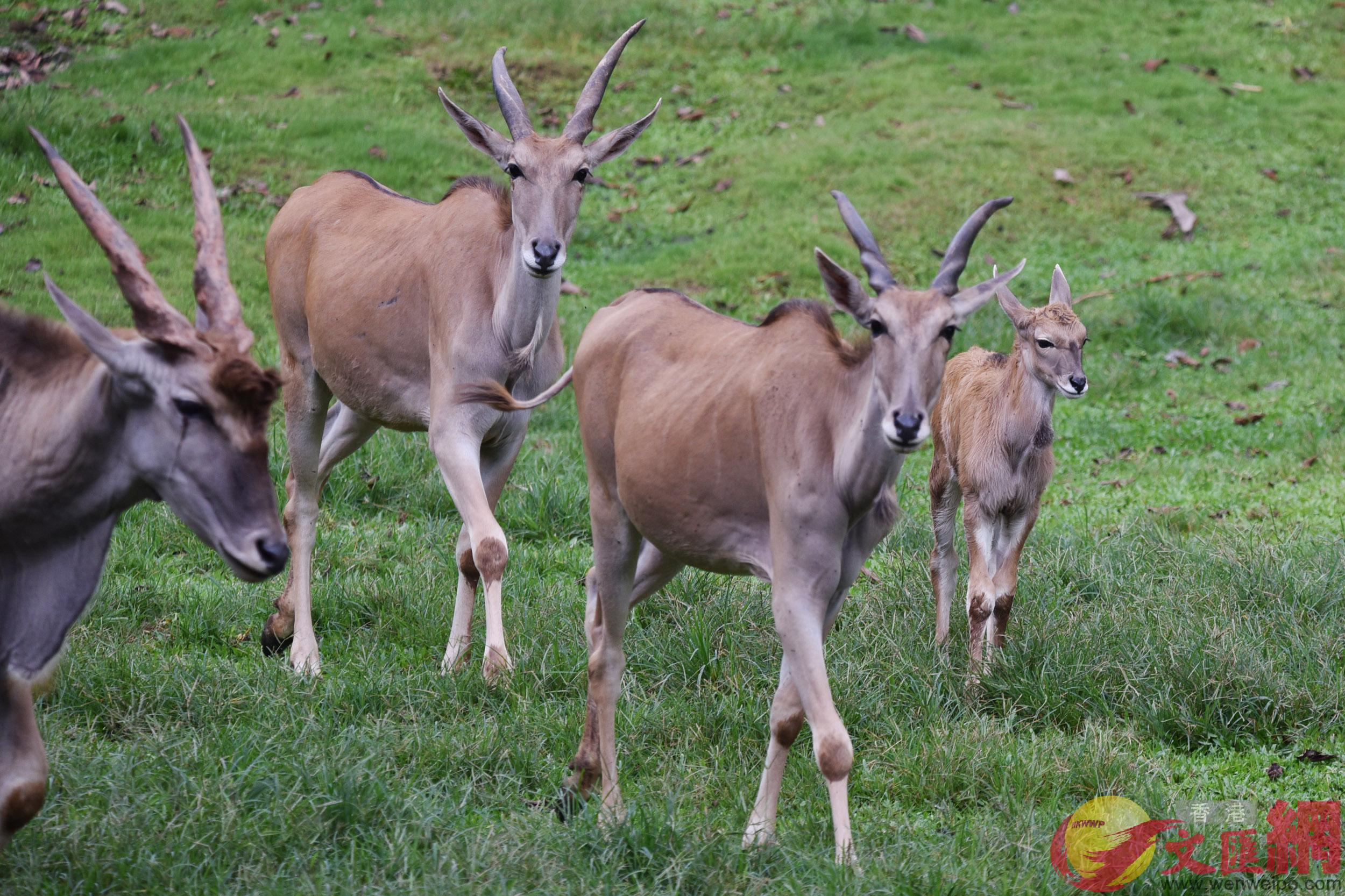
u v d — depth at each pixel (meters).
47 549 10.61
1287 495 23.64
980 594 16.72
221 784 12.08
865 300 11.42
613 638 13.23
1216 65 49.19
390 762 13.17
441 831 11.94
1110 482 24.70
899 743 14.47
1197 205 39.12
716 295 32.50
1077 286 34.31
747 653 16.50
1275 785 14.23
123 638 16.48
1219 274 35.00
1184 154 41.94
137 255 9.95
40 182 33.00
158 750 12.88
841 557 11.96
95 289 28.09
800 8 52.78
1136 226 37.91
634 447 12.77
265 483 9.95
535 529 21.53
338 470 22.36
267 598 18.39
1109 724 15.32
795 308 12.34
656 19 50.28
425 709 15.00
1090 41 50.97
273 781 12.34
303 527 17.62
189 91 40.47
